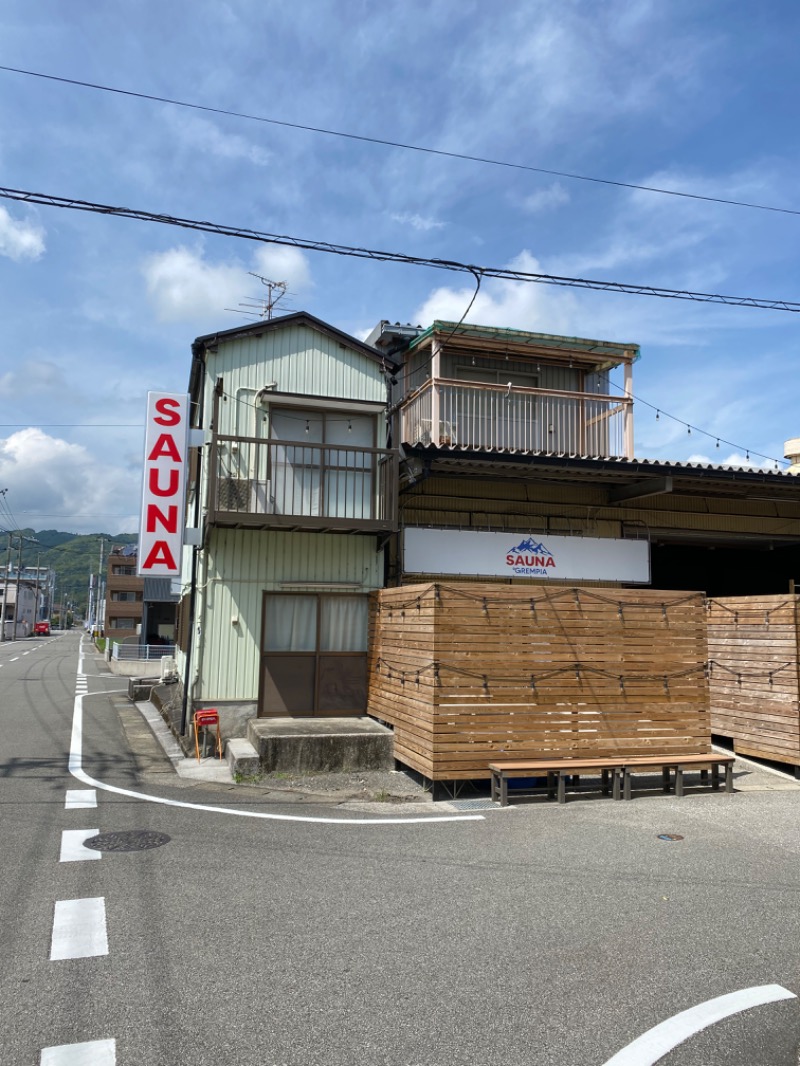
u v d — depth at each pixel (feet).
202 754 31.37
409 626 28.53
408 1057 9.82
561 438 47.57
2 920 14.19
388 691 31.04
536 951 13.19
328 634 35.14
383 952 13.05
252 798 24.89
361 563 35.86
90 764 30.14
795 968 12.66
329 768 28.76
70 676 81.30
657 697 28.12
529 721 26.40
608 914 14.98
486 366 47.80
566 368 49.19
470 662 25.99
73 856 18.07
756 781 29.14
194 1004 11.12
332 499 34.96
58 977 11.91
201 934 13.69
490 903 15.51
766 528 47.06
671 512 45.19
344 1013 10.93
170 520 33.09
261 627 34.17
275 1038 10.22
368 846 19.57
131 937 13.50
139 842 19.35
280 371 35.81
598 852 19.25
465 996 11.50
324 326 36.19
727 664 33.81
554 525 42.45
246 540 34.37
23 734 37.83
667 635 28.58
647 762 26.02
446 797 25.73
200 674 33.17
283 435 35.53
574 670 27.20
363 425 36.52
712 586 57.57
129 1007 11.00
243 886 16.29
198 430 33.88
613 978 12.18
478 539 39.58
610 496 43.65
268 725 31.45
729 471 39.99
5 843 19.04
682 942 13.66
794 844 20.21
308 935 13.73
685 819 22.93
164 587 113.60
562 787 24.98
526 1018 10.87
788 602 30.58
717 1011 11.14
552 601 27.27
